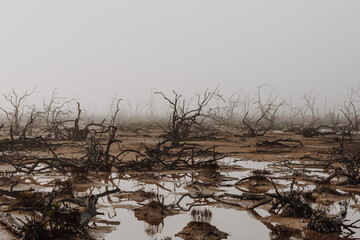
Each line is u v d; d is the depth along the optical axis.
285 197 9.18
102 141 28.20
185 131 29.11
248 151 23.17
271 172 15.52
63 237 6.98
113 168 16.30
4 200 9.87
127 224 8.12
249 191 11.72
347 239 7.39
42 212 8.24
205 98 26.11
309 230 7.88
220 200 10.43
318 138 35.47
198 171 15.70
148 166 15.84
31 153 19.77
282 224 8.28
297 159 19.72
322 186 12.41
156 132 41.16
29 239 6.86
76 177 12.96
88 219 8.15
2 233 7.32
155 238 7.19
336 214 9.11
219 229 7.84
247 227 8.02
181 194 11.24
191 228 7.60
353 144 27.48
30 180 13.20
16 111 33.72
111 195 10.84
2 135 31.50
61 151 21.39
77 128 27.69
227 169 16.25
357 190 12.30
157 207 9.11
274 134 41.69
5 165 16.33
